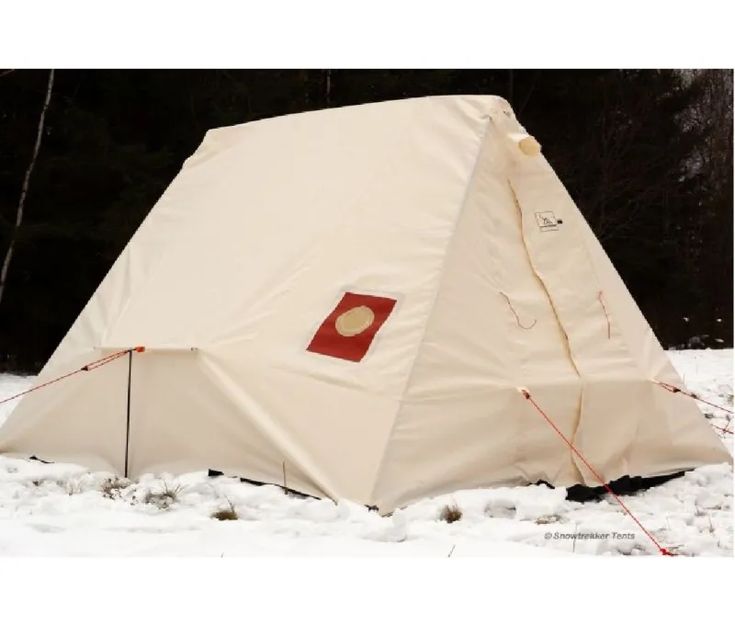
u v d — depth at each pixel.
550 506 4.68
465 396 4.94
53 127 14.31
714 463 6.01
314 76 18.89
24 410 6.25
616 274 6.16
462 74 20.08
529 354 5.30
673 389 5.84
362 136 6.04
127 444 5.69
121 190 14.32
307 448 4.88
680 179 21.62
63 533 4.15
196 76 15.88
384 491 4.52
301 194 6.01
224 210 6.41
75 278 14.57
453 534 4.18
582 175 20.50
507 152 5.68
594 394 5.41
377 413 4.71
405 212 5.41
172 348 5.55
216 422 5.34
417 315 4.94
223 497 4.84
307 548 3.94
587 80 20.30
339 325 5.15
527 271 5.57
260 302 5.57
